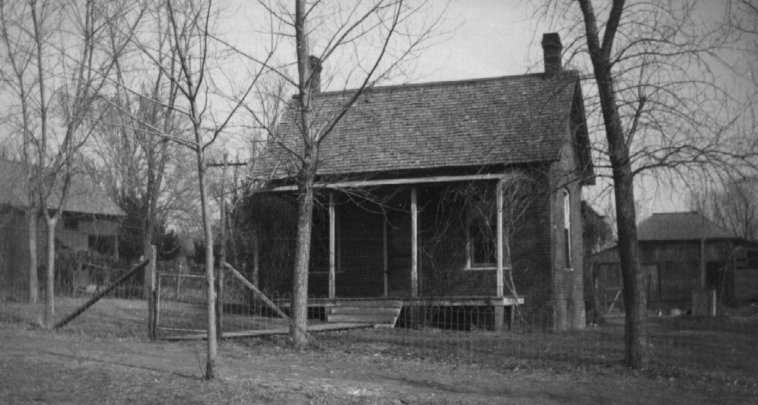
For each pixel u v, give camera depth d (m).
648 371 13.28
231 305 22.52
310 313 24.00
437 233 23.47
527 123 22.02
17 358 13.27
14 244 23.66
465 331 20.97
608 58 13.23
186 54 14.53
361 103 25.52
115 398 10.66
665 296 42.62
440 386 12.05
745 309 35.38
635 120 12.89
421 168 22.86
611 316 33.16
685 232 42.56
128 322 19.03
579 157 16.41
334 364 14.16
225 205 29.41
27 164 20.23
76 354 13.99
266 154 24.44
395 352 15.59
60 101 19.78
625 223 13.52
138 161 35.84
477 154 22.64
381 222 24.31
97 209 34.50
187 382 11.57
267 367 13.51
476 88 25.12
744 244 40.88
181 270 33.50
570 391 11.70
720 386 12.23
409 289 24.00
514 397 11.23
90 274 26.66
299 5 16.19
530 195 18.78
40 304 20.88
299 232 16.72
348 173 23.33
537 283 22.17
